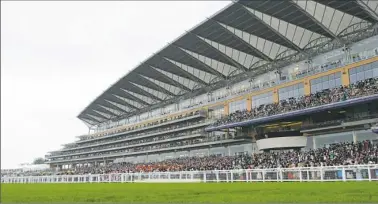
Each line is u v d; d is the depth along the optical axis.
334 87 52.47
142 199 14.02
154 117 93.75
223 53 65.44
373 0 45.75
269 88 62.53
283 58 63.06
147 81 86.62
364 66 49.00
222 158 65.38
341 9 49.44
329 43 55.94
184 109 83.25
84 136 126.44
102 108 117.94
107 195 17.66
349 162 41.16
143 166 79.19
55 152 131.75
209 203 10.95
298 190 17.53
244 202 11.04
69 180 59.97
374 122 46.44
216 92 78.38
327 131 53.59
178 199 13.35
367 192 14.30
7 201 14.07
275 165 49.56
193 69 75.62
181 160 75.62
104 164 105.44
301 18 52.97
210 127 69.50
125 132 99.50
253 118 59.88
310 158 48.19
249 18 54.09
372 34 51.28
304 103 52.72
